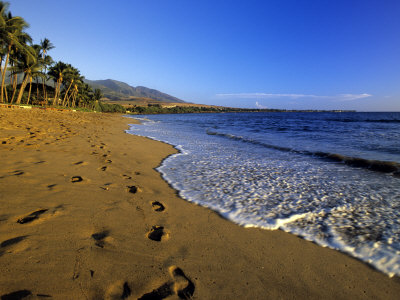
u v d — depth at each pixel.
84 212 2.92
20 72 33.53
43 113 22.25
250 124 31.78
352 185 4.81
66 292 1.65
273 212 3.46
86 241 2.30
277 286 1.96
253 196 4.11
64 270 1.85
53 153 5.84
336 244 2.64
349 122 37.22
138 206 3.36
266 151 8.98
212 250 2.43
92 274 1.86
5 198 3.02
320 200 3.97
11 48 30.98
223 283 1.96
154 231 2.73
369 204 3.81
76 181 4.02
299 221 3.19
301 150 9.05
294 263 2.28
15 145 6.21
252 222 3.13
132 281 1.86
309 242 2.68
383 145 10.62
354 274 2.15
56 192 3.43
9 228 2.34
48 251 2.06
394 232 2.91
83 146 7.26
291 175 5.55
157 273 1.99
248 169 6.08
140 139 11.09
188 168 6.04
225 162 6.88
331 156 7.58
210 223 3.05
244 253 2.41
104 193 3.66
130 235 2.55
